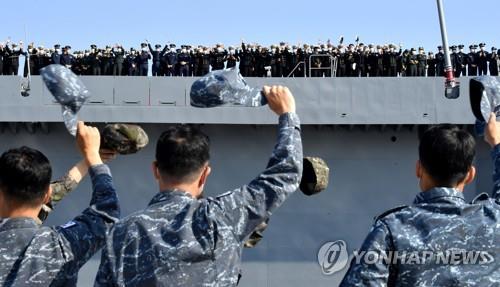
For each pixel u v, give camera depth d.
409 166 18.28
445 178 3.50
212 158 18.25
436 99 17.73
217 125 18.23
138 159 18.09
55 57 22.27
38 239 3.66
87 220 3.80
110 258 3.33
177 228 3.31
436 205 3.41
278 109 3.62
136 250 3.30
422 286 3.27
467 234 3.30
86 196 17.77
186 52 23.00
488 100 3.96
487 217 3.37
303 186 3.72
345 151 18.34
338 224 18.08
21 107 17.53
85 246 3.75
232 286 3.30
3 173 3.73
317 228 18.00
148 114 17.66
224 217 3.32
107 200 3.84
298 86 17.78
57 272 3.66
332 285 17.75
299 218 17.98
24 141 18.20
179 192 3.46
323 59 22.72
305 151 18.33
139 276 3.26
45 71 3.68
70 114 3.70
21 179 3.71
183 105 17.69
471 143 3.52
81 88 3.68
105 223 3.81
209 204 3.36
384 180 18.30
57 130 18.16
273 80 17.81
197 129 3.64
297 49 22.95
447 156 3.46
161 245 3.28
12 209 3.77
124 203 17.98
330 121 17.72
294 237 17.92
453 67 23.16
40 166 3.78
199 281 3.24
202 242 3.28
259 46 23.11
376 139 18.31
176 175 3.48
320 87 17.77
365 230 18.11
